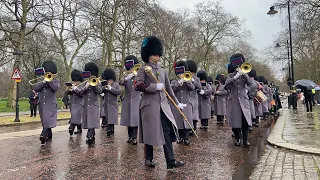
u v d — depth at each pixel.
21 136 10.48
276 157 6.88
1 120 18.19
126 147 8.39
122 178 5.42
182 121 8.76
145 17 28.25
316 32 19.16
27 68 37.28
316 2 17.53
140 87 5.91
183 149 8.06
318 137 9.16
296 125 12.48
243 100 8.38
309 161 6.34
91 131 8.98
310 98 20.44
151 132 5.86
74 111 10.91
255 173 5.63
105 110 11.00
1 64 27.17
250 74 13.30
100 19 27.80
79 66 37.28
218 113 14.69
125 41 30.27
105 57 33.84
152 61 6.25
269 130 12.21
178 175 5.60
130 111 9.14
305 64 44.88
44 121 8.84
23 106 38.59
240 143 8.64
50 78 8.84
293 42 37.72
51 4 25.20
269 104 18.34
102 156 7.20
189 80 8.61
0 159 6.89
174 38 42.78
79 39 33.41
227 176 5.52
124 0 27.47
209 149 8.05
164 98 6.11
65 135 10.88
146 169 6.02
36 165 6.36
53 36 34.47
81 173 5.75
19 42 25.92
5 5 24.64
